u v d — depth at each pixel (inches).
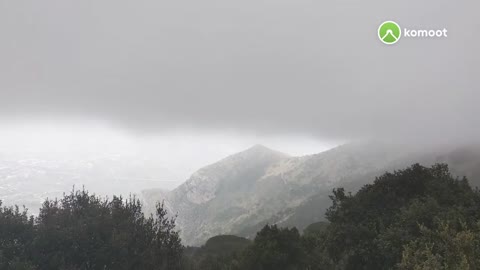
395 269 974.4
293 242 1235.2
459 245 640.4
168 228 1328.7
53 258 1067.9
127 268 1129.4
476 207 1120.8
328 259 1226.6
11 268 976.3
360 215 1314.0
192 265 1375.5
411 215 1090.7
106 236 1221.7
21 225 1194.6
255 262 1187.3
